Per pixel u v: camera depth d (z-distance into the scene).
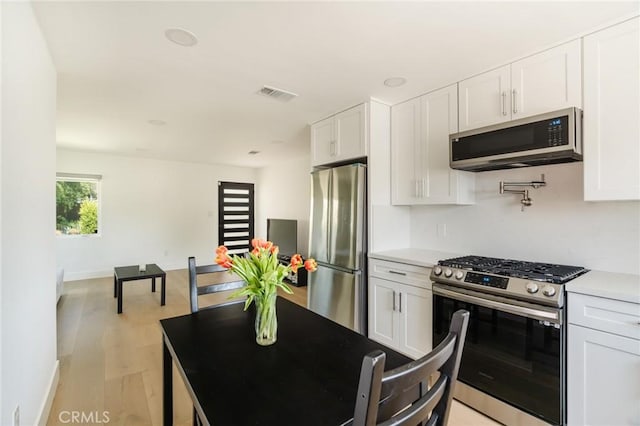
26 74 1.48
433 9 1.59
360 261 2.84
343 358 1.13
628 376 1.44
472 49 1.98
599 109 1.73
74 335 3.11
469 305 2.01
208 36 1.84
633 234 1.86
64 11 1.59
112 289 4.86
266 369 1.05
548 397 1.66
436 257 2.54
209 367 1.06
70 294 4.58
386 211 2.96
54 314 2.15
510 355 1.81
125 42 1.90
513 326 1.79
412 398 0.81
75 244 5.52
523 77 2.05
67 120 3.53
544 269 1.95
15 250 1.33
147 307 4.02
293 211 6.29
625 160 1.65
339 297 2.97
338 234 3.01
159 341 2.99
